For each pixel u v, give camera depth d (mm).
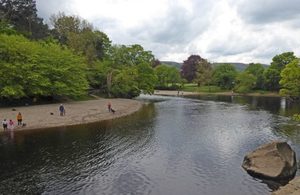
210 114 68250
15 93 61750
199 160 31703
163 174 27484
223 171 28297
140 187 24500
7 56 64875
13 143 37531
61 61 76625
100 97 97125
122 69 103125
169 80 173000
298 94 60250
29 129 45406
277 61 148000
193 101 104938
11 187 24281
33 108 63625
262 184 25172
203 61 184625
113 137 41750
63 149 35219
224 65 172000
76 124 50438
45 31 111250
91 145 37219
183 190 24062
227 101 106312
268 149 28734
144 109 76188
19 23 104188
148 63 111125
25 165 29469
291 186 22031
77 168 28812
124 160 31500
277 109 79812
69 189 23953
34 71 67750
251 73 162000
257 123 55500
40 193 23188
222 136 43562
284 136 43688
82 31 111938
